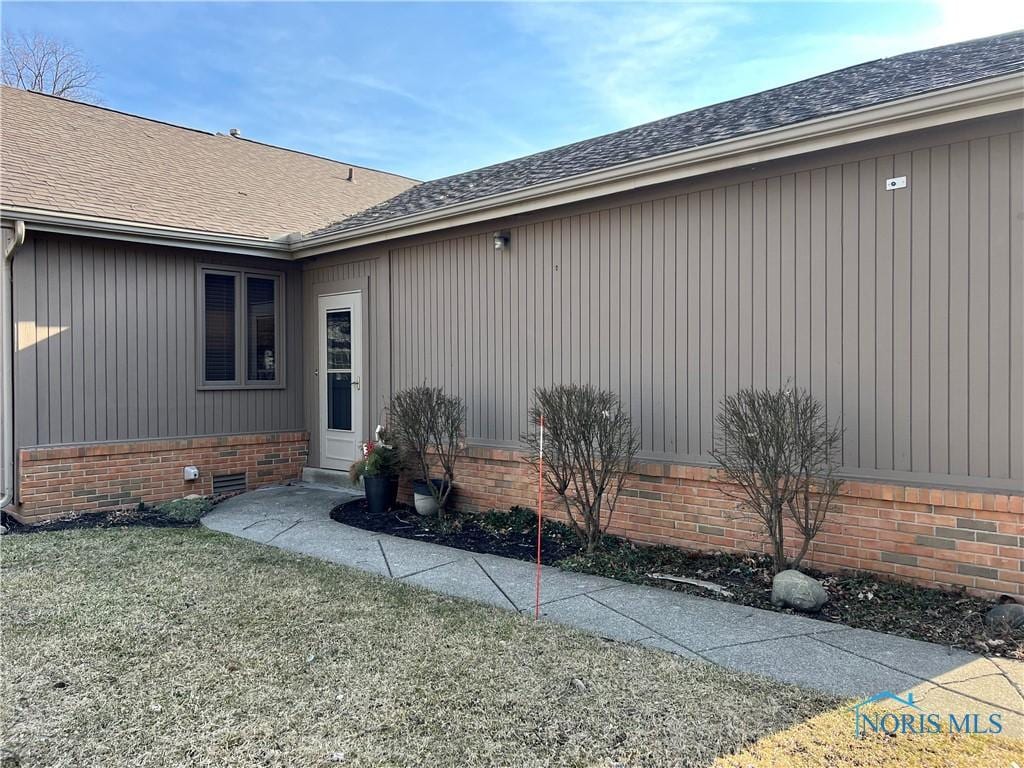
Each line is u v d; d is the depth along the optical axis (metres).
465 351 7.38
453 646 3.71
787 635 3.90
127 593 4.59
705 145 5.10
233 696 3.14
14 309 6.94
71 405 7.36
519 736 2.80
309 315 9.33
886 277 4.64
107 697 3.13
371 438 8.48
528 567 5.35
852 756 2.63
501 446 7.02
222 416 8.62
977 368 4.32
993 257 4.25
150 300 7.96
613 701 3.09
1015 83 3.82
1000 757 2.61
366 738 2.79
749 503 4.92
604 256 6.14
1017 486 4.20
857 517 4.80
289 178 11.70
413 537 6.34
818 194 4.92
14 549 5.76
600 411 5.62
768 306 5.16
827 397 4.90
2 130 8.75
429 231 7.31
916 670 3.41
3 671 3.39
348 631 3.92
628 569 5.26
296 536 6.30
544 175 7.00
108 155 9.44
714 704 3.05
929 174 4.46
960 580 4.40
